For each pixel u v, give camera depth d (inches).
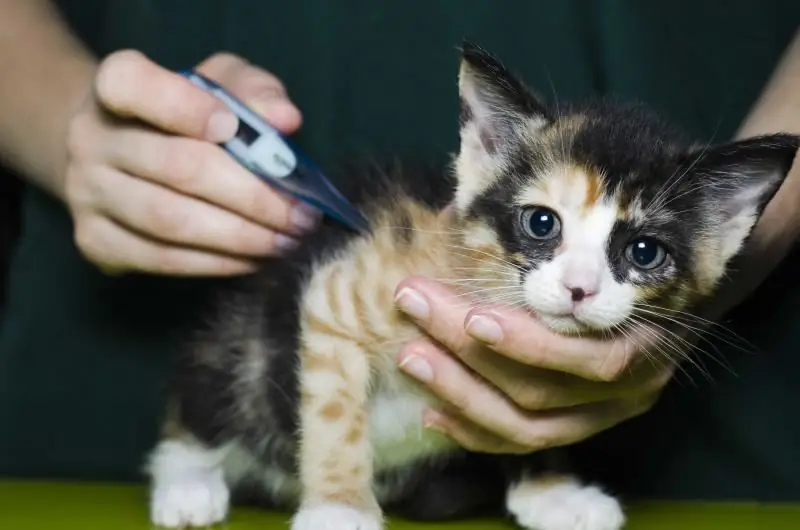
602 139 18.0
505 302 17.6
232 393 19.4
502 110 18.3
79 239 18.0
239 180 17.2
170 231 17.4
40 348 22.4
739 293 19.4
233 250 17.8
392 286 18.1
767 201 17.8
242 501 19.7
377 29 21.7
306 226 18.5
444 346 17.2
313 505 17.7
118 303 22.3
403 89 21.9
